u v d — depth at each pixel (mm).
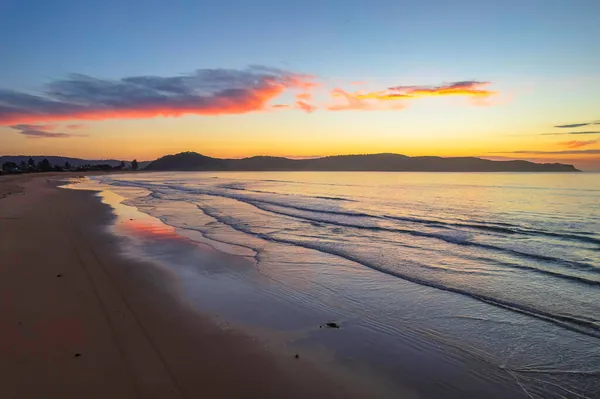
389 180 79000
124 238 13266
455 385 4723
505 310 7160
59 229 14102
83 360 4617
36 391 3906
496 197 35312
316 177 102250
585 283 8797
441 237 14719
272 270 9812
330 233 15406
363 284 8734
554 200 31953
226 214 21188
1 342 4957
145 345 5203
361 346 5723
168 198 31672
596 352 5543
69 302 6543
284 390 4426
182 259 10672
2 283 7375
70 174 115625
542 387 4691
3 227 13969
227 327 6180
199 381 4426
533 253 12078
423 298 7832
